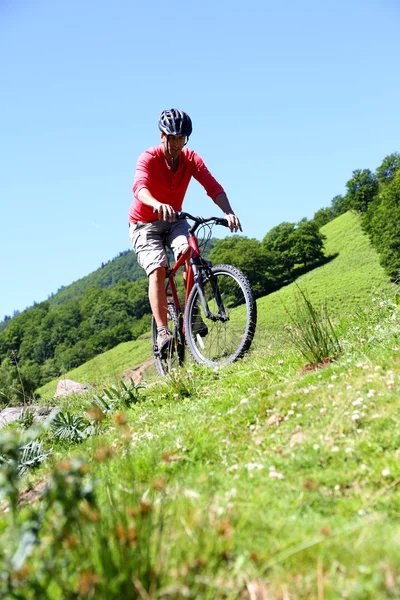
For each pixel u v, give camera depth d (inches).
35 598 78.4
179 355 256.4
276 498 116.3
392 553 84.8
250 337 227.9
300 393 167.8
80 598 79.3
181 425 172.7
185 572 83.4
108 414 222.4
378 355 182.5
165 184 249.4
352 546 90.7
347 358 191.2
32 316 5782.5
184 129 237.5
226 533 88.9
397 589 77.9
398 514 103.2
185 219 258.4
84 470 86.4
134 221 258.4
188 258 248.2
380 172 4726.9
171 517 102.0
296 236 4362.7
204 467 139.9
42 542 95.8
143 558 83.7
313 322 212.5
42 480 161.6
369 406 146.3
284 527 102.0
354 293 3193.9
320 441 135.3
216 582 83.4
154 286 251.4
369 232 3494.1
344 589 81.1
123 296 5315.0
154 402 221.8
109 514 106.5
